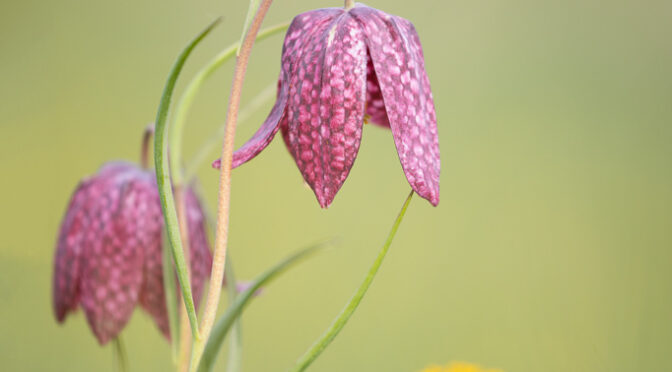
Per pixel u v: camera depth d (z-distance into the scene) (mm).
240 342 386
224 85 913
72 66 935
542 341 726
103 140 918
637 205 910
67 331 648
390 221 838
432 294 792
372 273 356
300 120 361
